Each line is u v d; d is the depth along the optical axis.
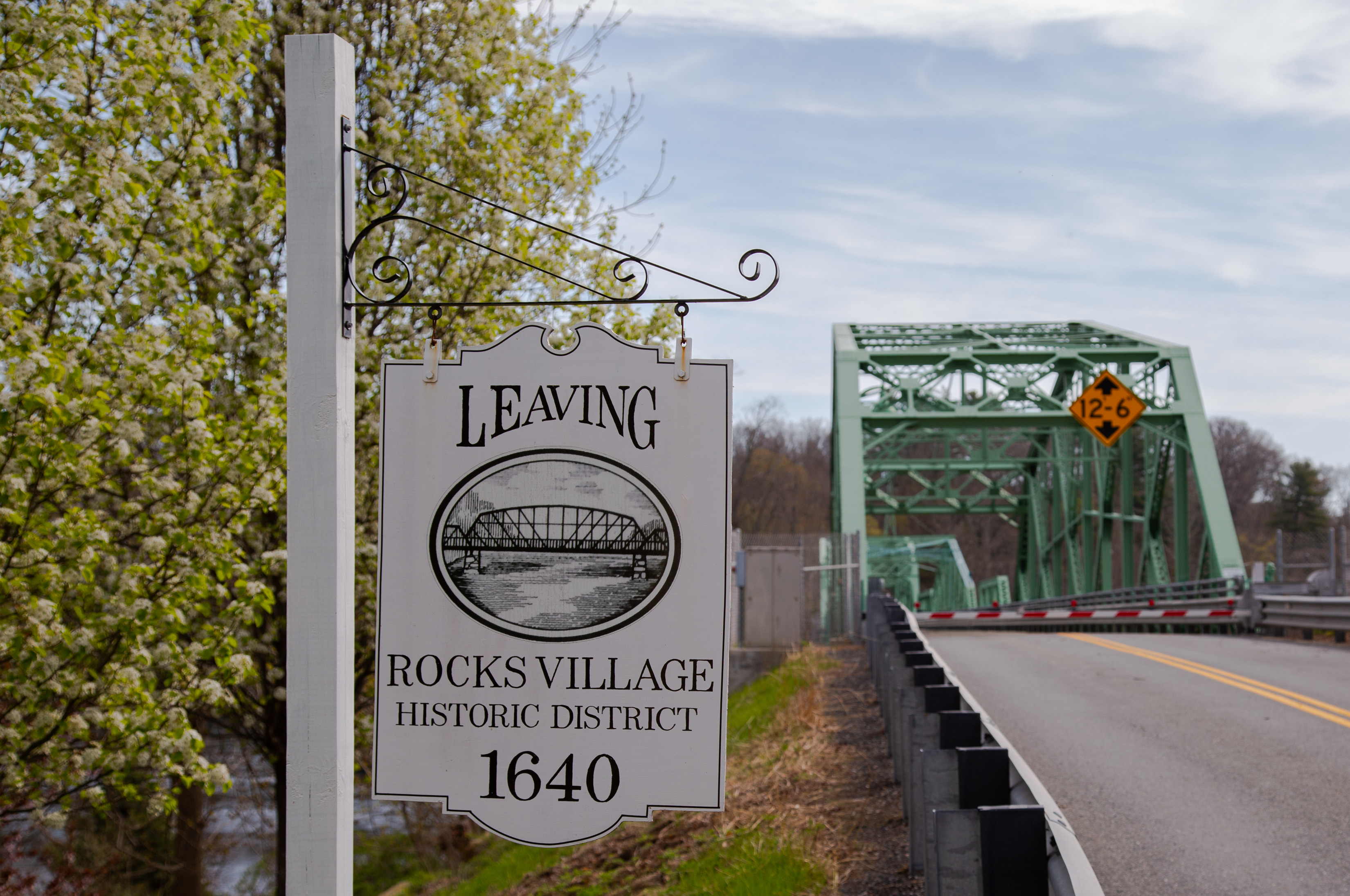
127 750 7.16
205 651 7.71
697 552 3.32
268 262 9.72
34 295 6.94
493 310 11.27
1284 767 8.06
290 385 3.17
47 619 6.63
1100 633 26.47
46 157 6.89
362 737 11.45
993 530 104.25
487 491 3.36
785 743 9.77
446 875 14.93
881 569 60.00
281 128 11.18
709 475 3.33
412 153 10.66
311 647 3.12
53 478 6.82
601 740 3.32
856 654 16.28
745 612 16.30
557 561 3.35
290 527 3.14
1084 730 9.76
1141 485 78.12
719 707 3.30
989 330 39.50
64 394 6.34
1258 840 6.31
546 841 3.31
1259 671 13.80
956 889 3.48
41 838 13.65
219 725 12.09
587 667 3.33
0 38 6.94
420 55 11.14
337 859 3.10
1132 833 6.53
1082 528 42.09
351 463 3.26
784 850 6.26
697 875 6.84
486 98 11.28
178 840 15.43
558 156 11.86
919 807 5.57
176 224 7.43
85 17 6.95
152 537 7.25
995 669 14.64
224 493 7.59
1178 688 12.31
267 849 18.53
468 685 3.35
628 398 3.35
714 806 3.29
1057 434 45.28
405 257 10.93
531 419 3.37
